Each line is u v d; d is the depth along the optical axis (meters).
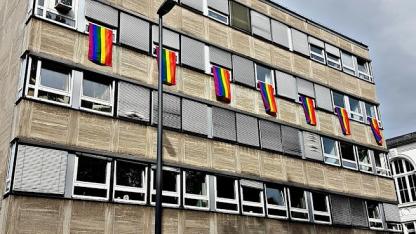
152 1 17.48
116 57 15.54
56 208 12.41
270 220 17.55
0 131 14.34
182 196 15.37
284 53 21.89
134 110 15.30
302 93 21.75
